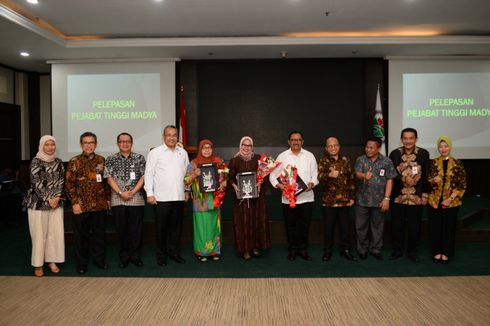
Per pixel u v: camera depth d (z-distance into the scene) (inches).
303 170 176.9
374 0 235.9
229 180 180.4
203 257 177.9
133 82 350.3
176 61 350.6
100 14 255.0
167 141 168.9
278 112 361.1
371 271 162.1
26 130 388.2
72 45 301.9
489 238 216.4
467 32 301.3
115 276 157.4
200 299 131.4
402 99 345.7
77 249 160.9
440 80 345.4
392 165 173.8
